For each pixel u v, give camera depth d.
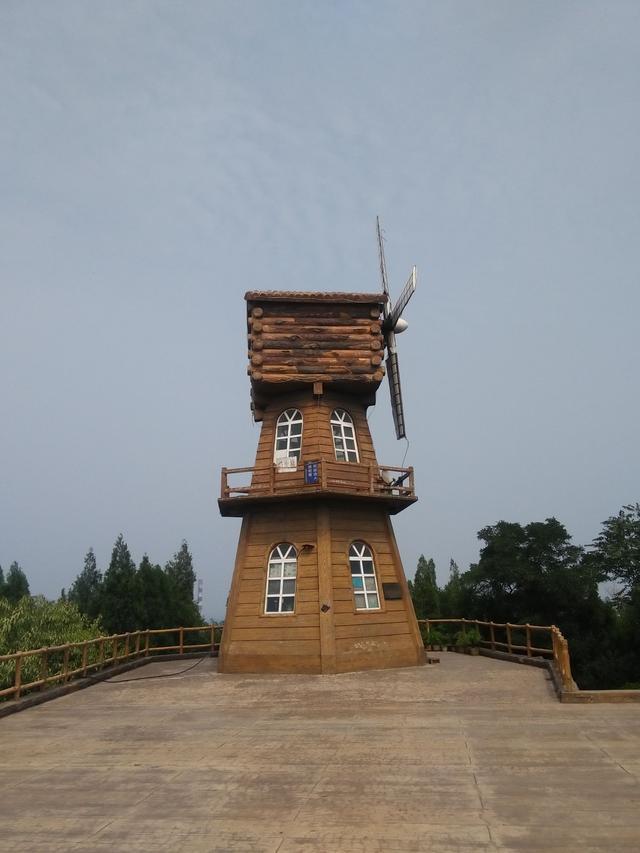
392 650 18.94
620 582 38.44
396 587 20.11
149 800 7.59
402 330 22.58
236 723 12.02
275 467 20.30
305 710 13.06
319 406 20.84
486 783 7.82
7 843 6.34
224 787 8.02
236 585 19.61
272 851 6.00
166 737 11.02
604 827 6.31
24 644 23.00
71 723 12.44
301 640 18.31
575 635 35.94
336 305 21.08
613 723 10.92
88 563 59.53
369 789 7.75
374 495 19.50
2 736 11.36
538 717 11.59
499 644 21.28
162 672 19.33
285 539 19.64
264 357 20.34
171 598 45.78
